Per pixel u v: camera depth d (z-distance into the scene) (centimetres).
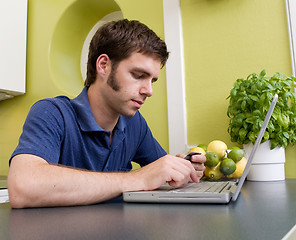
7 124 220
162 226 41
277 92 116
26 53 216
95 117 104
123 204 63
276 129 112
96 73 100
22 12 213
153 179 69
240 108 119
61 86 199
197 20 147
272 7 130
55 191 63
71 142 96
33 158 72
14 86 204
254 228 38
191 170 76
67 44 214
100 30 98
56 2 206
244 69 133
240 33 136
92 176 67
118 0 178
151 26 162
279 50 127
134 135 122
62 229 41
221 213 49
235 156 99
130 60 88
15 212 58
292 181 110
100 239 35
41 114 88
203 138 140
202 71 143
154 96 156
